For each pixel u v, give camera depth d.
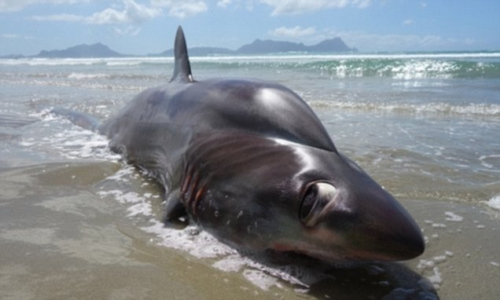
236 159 1.55
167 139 2.03
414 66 7.77
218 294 1.28
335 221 1.24
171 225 1.67
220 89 1.87
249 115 1.67
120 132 2.60
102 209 1.81
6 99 4.70
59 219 1.70
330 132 3.06
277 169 1.42
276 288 1.31
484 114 3.69
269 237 1.38
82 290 1.27
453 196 1.91
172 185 1.84
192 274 1.37
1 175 2.13
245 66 9.89
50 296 1.23
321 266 1.40
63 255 1.44
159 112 2.21
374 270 1.39
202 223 1.60
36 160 2.38
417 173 2.16
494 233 1.60
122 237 1.58
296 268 1.40
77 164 2.28
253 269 1.40
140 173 2.23
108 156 2.50
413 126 3.26
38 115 3.73
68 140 2.87
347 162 1.44
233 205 1.47
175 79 2.44
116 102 4.46
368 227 1.21
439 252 1.49
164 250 1.50
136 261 1.43
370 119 3.55
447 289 1.30
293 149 1.48
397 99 4.43
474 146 2.66
